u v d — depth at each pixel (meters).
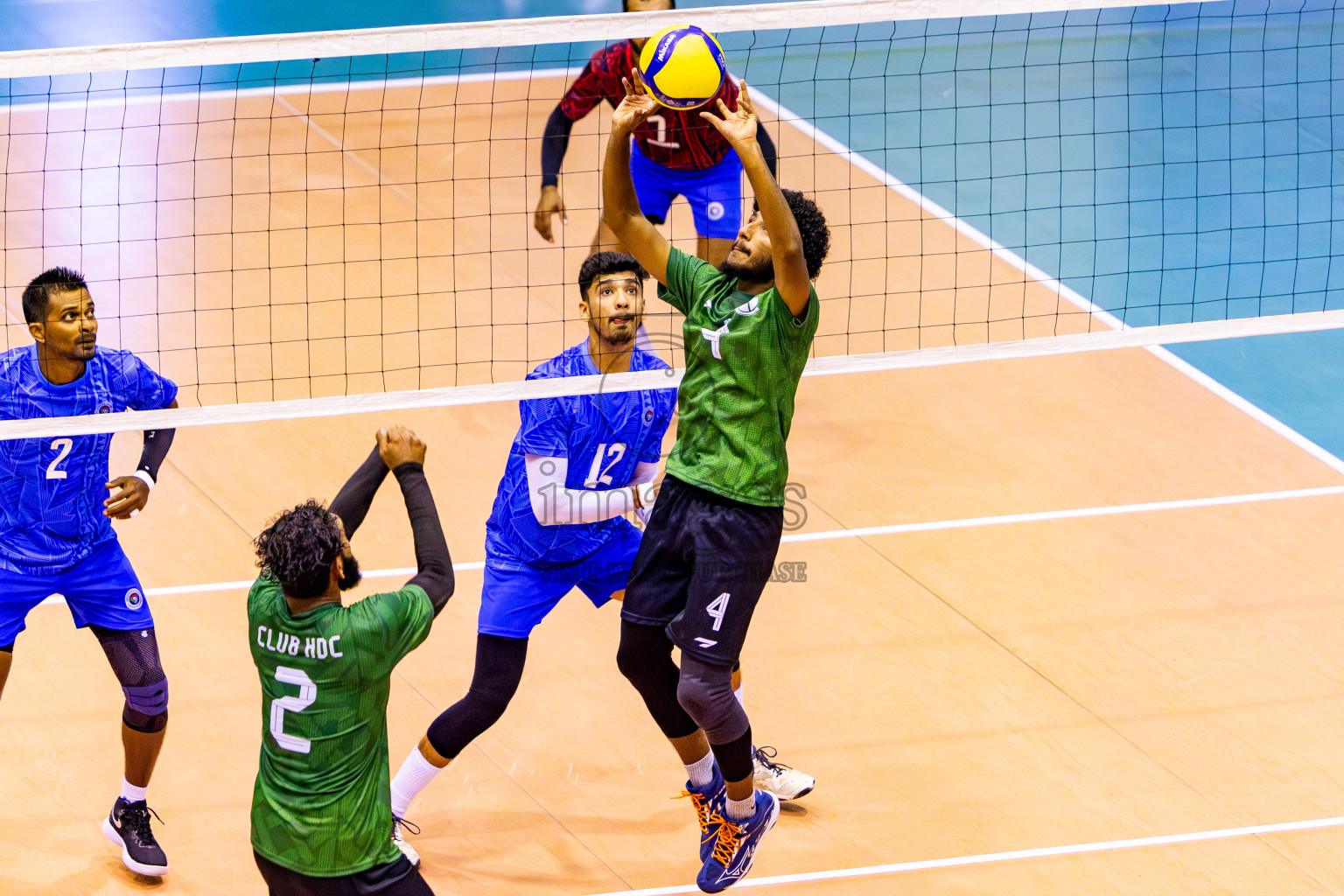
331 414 19.36
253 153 37.94
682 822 19.17
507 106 41.19
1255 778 20.00
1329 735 20.80
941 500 25.80
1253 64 46.41
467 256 33.28
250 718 20.50
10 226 33.50
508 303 31.42
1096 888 18.14
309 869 14.70
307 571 14.35
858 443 27.34
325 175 36.91
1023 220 37.09
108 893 17.62
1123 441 27.86
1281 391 30.14
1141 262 35.41
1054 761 20.20
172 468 25.62
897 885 18.17
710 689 15.73
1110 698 21.41
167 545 23.81
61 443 17.38
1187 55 46.75
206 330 29.94
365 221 34.66
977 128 41.84
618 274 18.16
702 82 15.20
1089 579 23.94
